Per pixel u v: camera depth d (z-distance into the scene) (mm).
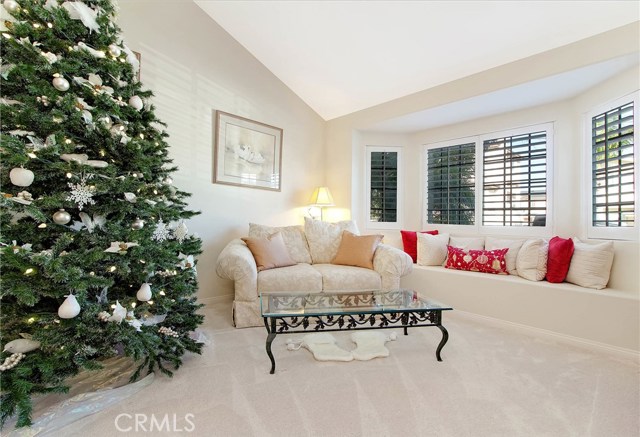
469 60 2785
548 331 2369
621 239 2424
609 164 2562
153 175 1854
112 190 1511
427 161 4055
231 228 3320
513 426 1329
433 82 3152
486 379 1720
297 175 3992
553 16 2209
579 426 1334
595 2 2051
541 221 3148
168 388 1593
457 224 3762
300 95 4012
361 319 1914
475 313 2793
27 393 1222
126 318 1482
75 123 1407
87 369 1312
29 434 1244
